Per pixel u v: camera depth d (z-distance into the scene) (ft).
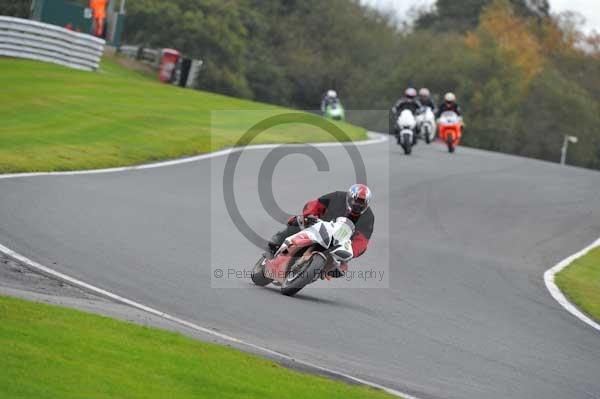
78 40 433.48
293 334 103.55
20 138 245.04
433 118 394.32
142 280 117.80
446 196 254.68
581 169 383.45
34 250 123.85
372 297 132.05
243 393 76.43
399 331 112.57
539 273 173.58
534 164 370.53
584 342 122.21
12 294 96.99
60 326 85.66
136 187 202.49
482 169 325.01
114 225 152.25
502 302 141.38
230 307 111.45
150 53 589.32
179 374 78.38
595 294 159.02
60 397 67.46
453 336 114.11
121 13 597.93
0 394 65.57
